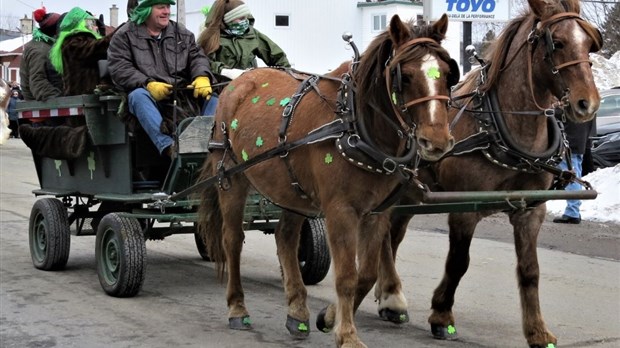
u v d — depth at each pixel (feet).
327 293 22.84
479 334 18.31
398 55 13.56
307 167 15.94
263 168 17.35
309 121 15.96
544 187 16.97
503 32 17.01
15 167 59.93
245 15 26.05
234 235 19.06
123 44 22.34
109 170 22.98
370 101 14.60
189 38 23.53
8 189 47.24
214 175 19.63
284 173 16.76
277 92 18.11
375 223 16.01
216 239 19.98
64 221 24.67
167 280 24.34
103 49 24.03
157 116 21.20
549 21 15.65
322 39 112.57
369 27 112.37
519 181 16.78
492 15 40.32
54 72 26.50
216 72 24.93
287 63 27.04
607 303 21.22
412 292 22.79
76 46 24.02
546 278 24.23
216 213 19.95
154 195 20.65
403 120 13.85
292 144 15.94
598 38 15.62
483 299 21.80
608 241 30.19
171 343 17.47
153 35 22.90
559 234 31.60
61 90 26.55
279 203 17.48
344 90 15.23
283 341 17.74
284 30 110.63
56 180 26.37
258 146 17.47
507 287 23.26
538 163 16.25
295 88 17.66
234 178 18.92
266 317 20.01
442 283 17.87
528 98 16.16
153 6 22.50
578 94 15.03
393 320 19.34
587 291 22.61
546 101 16.30
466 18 39.96
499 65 16.69
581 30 15.39
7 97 24.89
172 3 22.79
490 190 16.69
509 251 28.78
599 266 25.99
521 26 16.65
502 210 16.28
